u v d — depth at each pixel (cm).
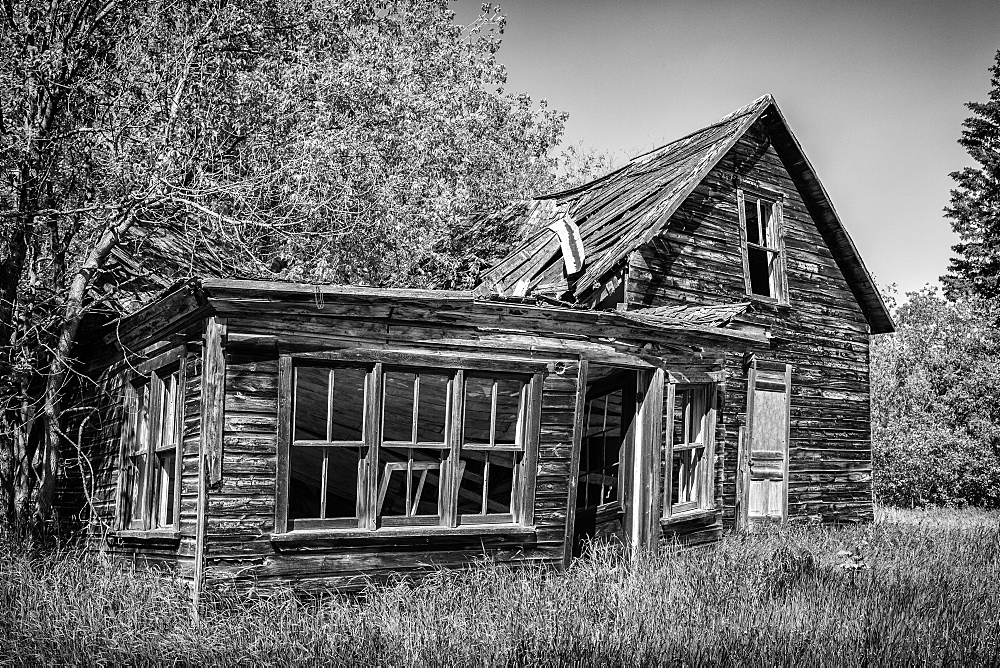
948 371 2997
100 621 824
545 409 1068
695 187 1666
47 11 1368
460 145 2291
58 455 1286
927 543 1412
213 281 870
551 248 1769
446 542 998
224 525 883
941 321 3309
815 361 1859
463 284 1994
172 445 987
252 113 1688
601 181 2108
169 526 994
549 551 1065
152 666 742
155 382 1049
